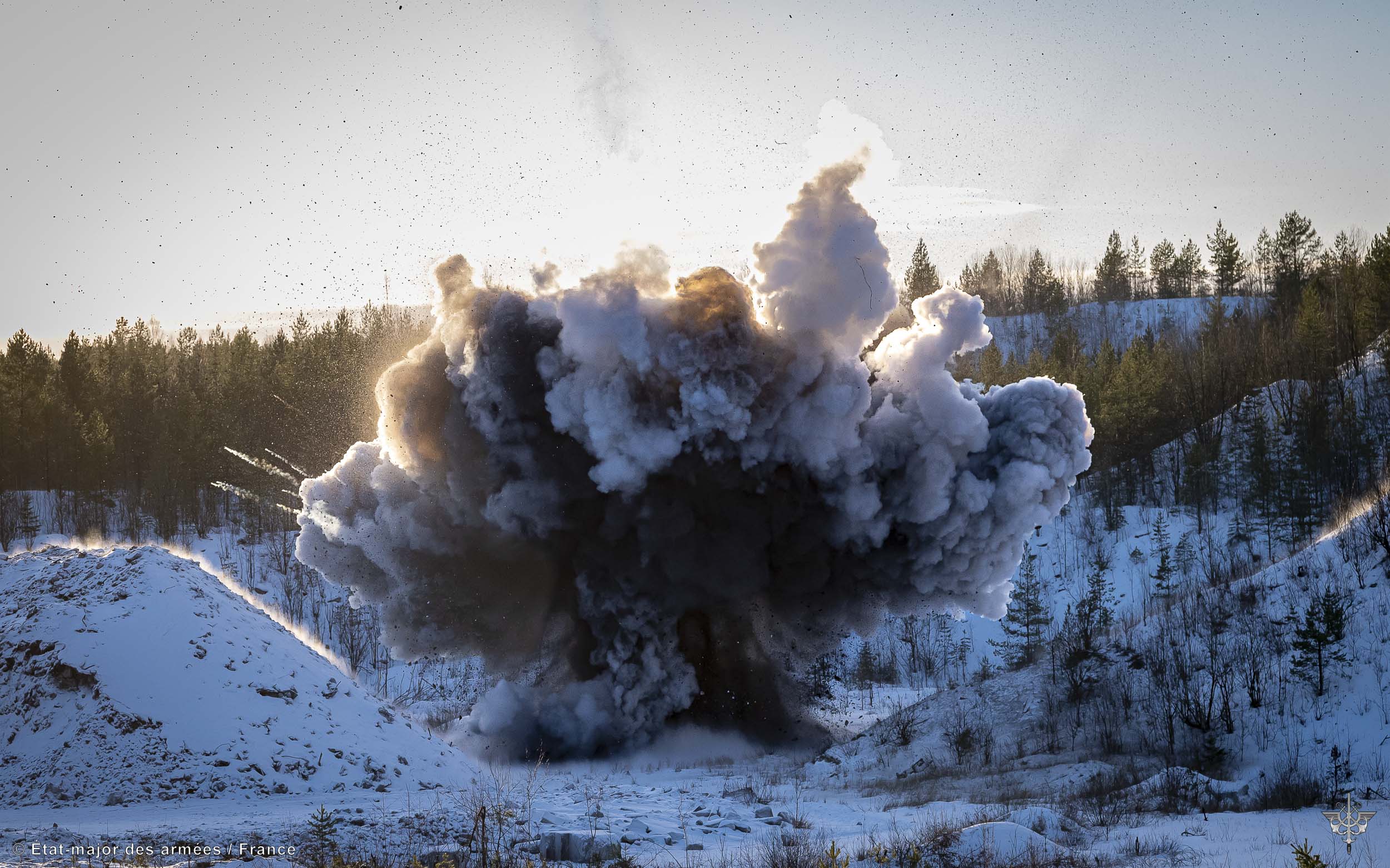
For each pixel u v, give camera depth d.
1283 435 81.50
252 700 22.25
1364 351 90.69
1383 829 19.64
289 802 19.70
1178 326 141.12
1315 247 126.69
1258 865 16.22
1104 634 42.12
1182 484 83.69
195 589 24.81
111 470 93.62
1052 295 148.00
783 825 20.66
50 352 110.81
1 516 82.81
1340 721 31.16
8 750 20.56
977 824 18.02
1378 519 39.03
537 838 17.47
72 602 23.70
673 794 25.66
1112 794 26.67
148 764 20.17
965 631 69.44
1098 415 88.69
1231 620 38.06
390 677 62.00
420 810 19.11
